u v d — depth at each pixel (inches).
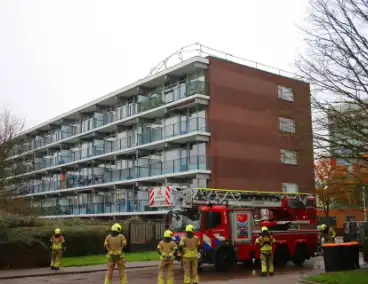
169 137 1411.2
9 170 1398.9
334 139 511.5
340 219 1854.1
